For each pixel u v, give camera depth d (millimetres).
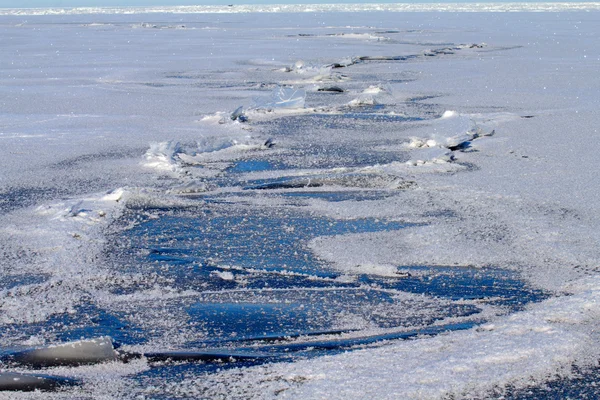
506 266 5488
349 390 3375
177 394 3424
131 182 8422
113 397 3410
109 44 35500
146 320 4508
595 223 6410
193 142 10852
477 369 3562
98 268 5559
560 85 17219
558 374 3533
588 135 10609
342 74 21422
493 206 7094
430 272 5406
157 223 6785
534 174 8359
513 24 52844
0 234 6379
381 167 8883
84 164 9344
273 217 6961
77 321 4508
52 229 6484
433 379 3467
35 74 21484
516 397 3332
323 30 47531
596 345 3816
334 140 11086
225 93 17172
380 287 5105
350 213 7031
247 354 3910
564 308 4301
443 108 14242
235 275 5406
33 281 5277
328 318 4492
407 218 6816
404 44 33531
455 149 10055
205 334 4254
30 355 3906
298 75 21219
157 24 60562
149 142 10828
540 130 11180
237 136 11406
